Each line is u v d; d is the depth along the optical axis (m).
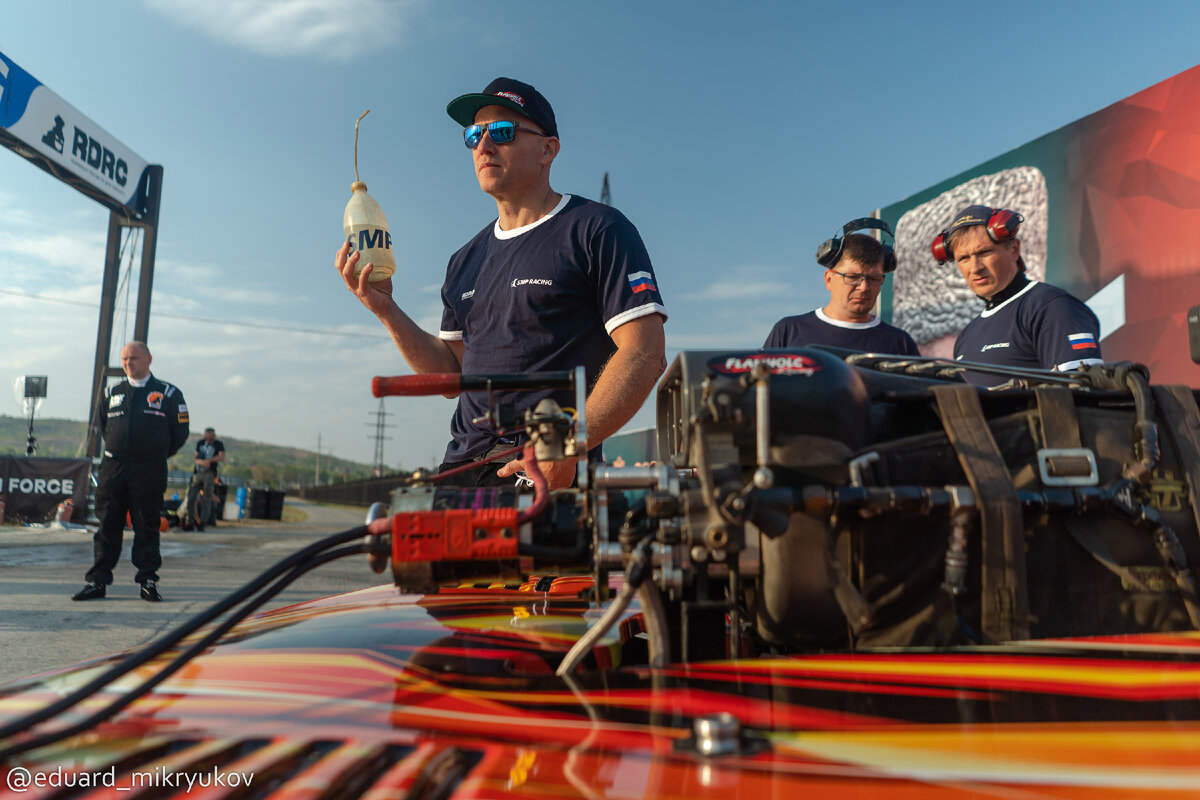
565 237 1.94
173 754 0.52
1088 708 0.57
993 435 0.82
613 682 0.65
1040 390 0.84
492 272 2.05
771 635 0.76
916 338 9.28
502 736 0.54
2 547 7.57
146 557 4.41
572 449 0.79
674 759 0.49
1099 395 0.89
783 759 0.49
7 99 15.70
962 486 0.78
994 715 0.56
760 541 0.74
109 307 19.62
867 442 0.81
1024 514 0.77
